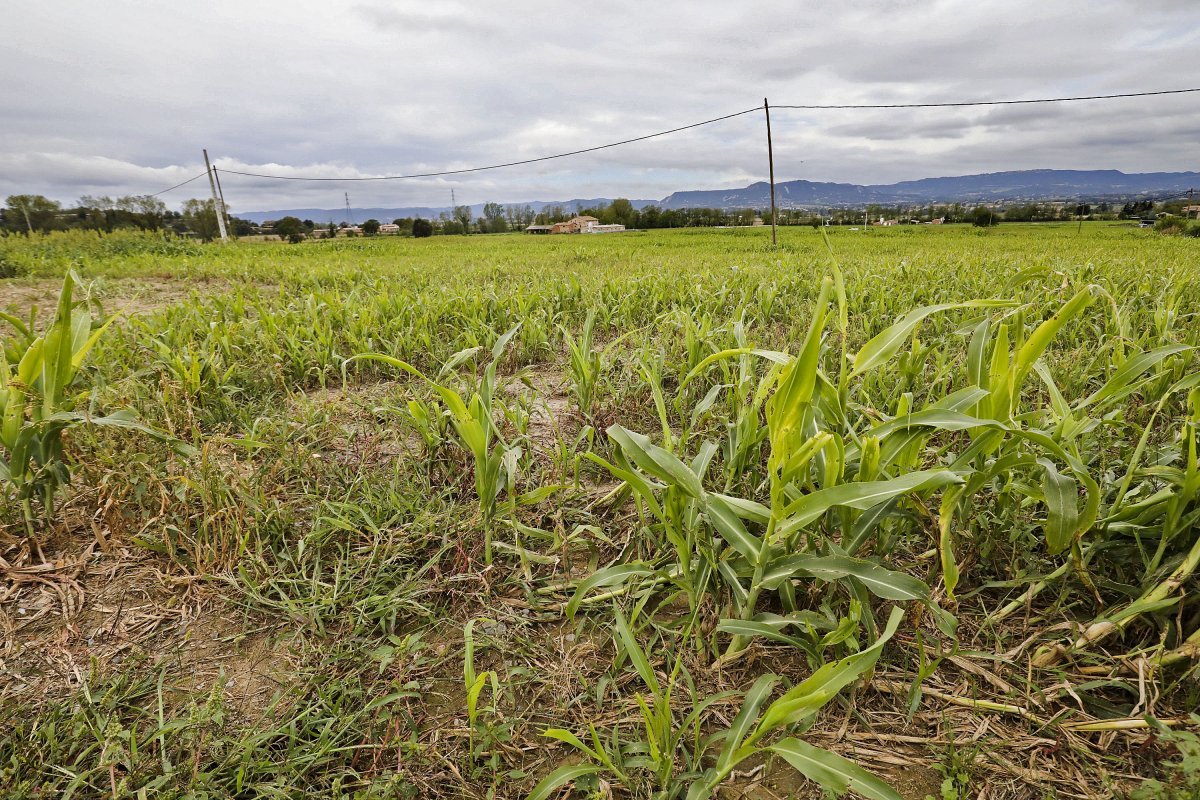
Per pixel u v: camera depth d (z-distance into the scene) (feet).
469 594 6.17
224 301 18.51
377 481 8.22
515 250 73.51
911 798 4.17
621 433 4.96
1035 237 103.86
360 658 5.29
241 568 6.05
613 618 5.86
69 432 7.50
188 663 5.38
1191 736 3.89
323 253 66.44
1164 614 4.93
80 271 35.01
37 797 4.09
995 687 4.89
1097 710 4.66
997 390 4.88
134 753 4.19
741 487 7.14
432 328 16.43
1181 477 4.73
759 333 15.89
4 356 7.24
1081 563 5.03
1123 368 5.55
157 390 10.09
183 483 6.91
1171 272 23.25
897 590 4.32
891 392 8.88
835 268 4.95
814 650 4.73
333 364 13.37
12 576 6.31
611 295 19.74
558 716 4.87
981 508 6.31
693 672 5.19
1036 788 4.17
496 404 9.34
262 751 4.48
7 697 4.94
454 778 4.38
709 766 4.38
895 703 4.85
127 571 6.52
